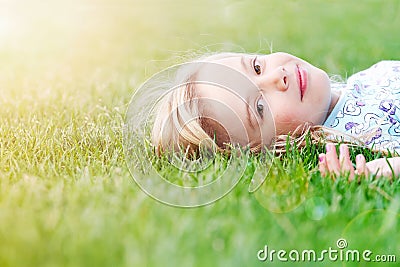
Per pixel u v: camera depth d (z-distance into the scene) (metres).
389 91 3.05
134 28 7.16
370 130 2.94
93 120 3.44
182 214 2.07
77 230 1.93
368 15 6.88
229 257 1.80
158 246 1.84
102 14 7.88
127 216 2.03
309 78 2.90
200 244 1.85
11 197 2.22
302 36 6.29
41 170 2.61
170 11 7.99
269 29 6.74
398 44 5.56
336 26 6.57
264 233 1.94
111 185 2.34
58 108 3.72
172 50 5.62
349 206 2.15
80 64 5.37
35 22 7.39
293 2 7.75
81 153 2.86
